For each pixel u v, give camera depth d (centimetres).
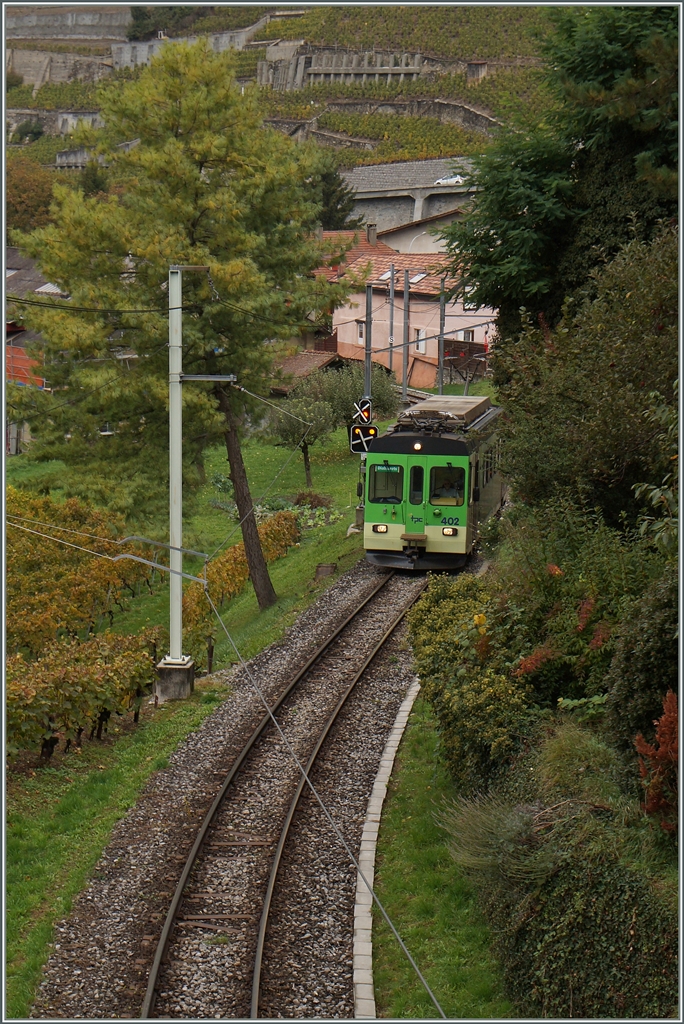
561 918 1016
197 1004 1105
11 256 7431
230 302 2738
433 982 1140
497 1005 1084
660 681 1196
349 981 1152
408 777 1652
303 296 2938
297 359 5997
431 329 6300
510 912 1094
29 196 9338
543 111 3094
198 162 2764
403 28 11706
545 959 1017
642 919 963
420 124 10262
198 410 2733
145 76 2709
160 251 2575
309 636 2452
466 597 1866
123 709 1905
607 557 1575
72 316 2669
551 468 2012
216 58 2717
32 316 2661
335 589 2850
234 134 2792
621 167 2830
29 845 1452
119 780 1688
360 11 12188
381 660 2227
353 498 4466
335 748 1784
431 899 1298
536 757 1266
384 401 5091
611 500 2005
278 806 1573
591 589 1527
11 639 2517
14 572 2875
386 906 1304
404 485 2855
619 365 1994
